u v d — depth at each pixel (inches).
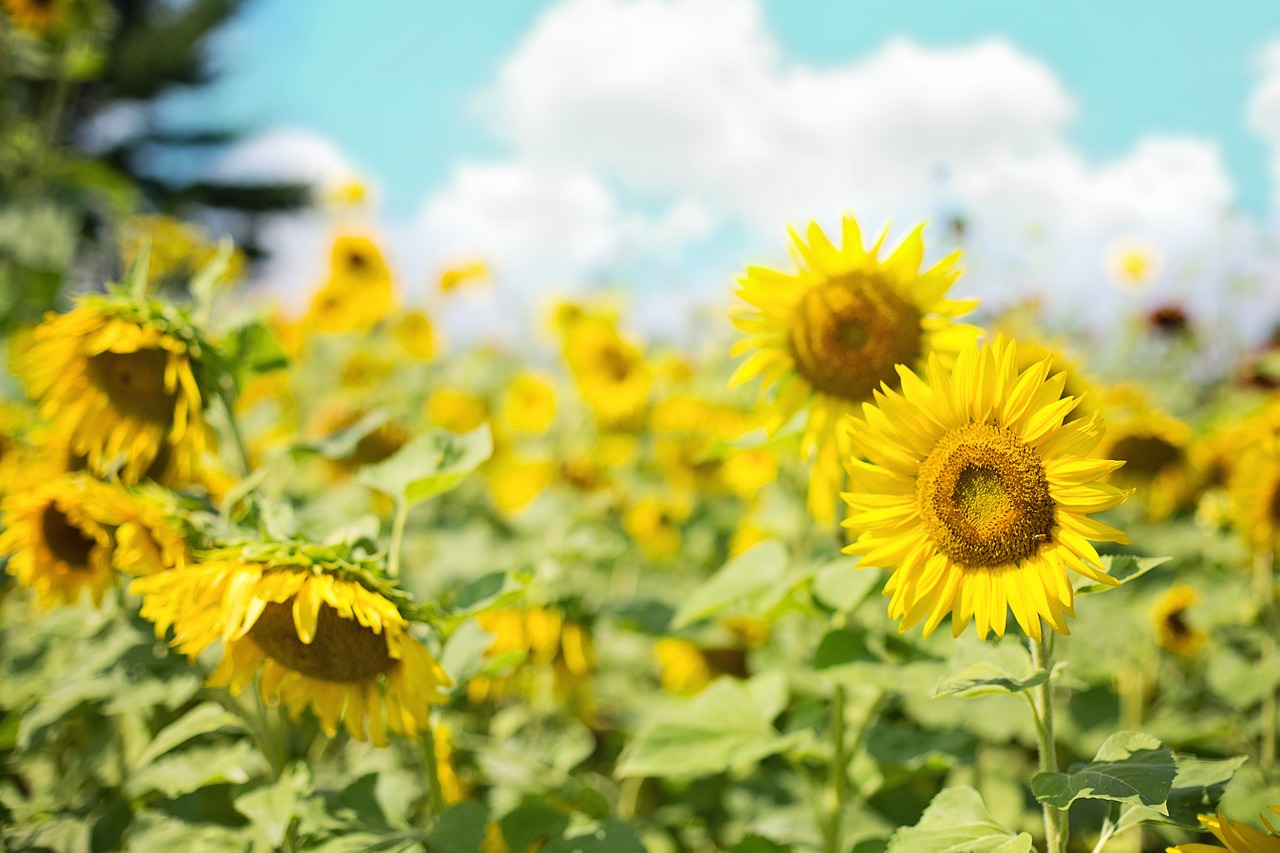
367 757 64.7
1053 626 43.2
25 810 56.3
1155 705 74.2
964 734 56.2
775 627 74.9
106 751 58.9
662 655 76.2
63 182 122.7
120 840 53.9
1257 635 70.5
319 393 132.0
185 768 51.6
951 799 44.7
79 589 56.7
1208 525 79.7
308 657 48.7
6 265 114.7
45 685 58.6
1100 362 137.5
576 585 77.7
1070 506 43.3
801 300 54.3
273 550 46.4
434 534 86.7
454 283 132.0
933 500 44.4
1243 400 92.6
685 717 56.2
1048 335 113.0
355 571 46.8
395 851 47.3
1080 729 64.6
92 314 55.2
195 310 57.4
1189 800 45.6
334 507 78.8
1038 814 62.2
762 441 56.6
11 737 59.4
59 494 53.9
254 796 48.4
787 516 72.7
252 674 49.4
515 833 52.2
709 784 67.7
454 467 53.3
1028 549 43.7
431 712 51.9
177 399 56.8
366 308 113.7
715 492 110.0
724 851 55.4
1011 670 44.3
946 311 53.4
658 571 102.0
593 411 111.3
